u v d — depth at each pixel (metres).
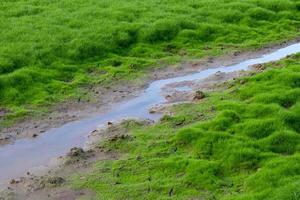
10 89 20.88
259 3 32.78
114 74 23.17
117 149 16.58
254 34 28.80
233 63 25.22
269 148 15.74
